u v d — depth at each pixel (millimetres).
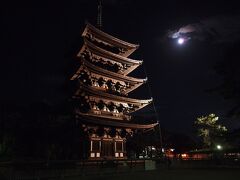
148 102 51375
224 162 53281
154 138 66562
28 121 44438
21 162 27203
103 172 36312
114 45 51719
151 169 44906
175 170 44469
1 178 25031
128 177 33094
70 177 31547
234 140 28312
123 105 49094
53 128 44875
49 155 40281
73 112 43969
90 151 41750
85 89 42094
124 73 53906
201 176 33469
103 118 45750
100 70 45688
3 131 40562
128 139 62344
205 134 79625
